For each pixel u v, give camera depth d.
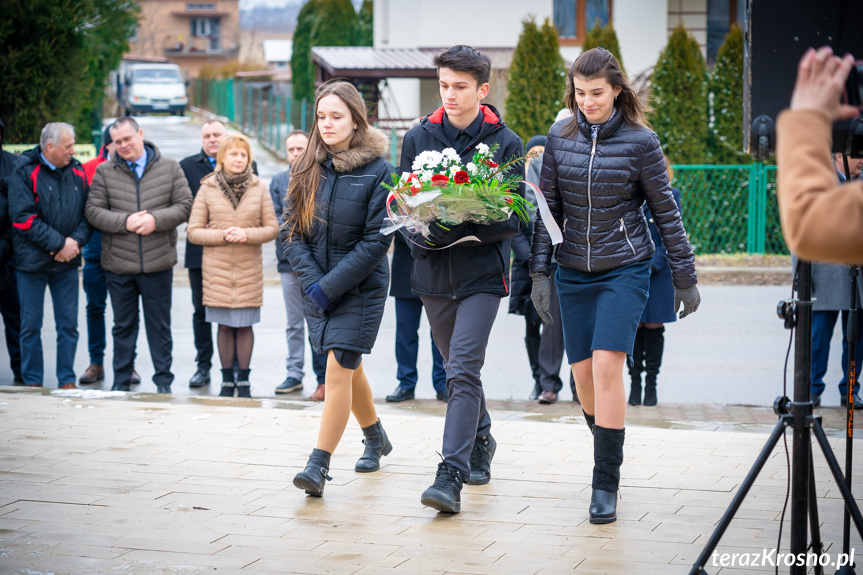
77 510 4.02
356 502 4.16
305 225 4.30
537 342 7.10
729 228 15.32
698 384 7.68
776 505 4.05
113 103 35.44
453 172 3.92
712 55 22.09
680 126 15.26
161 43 73.19
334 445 4.28
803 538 2.87
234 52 73.69
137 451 4.91
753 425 5.75
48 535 3.71
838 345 9.50
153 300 7.11
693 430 5.48
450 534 3.75
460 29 22.05
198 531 3.78
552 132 4.12
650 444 5.06
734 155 15.46
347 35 32.41
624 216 3.94
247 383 7.13
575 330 4.10
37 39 14.17
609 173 3.88
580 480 4.46
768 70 2.80
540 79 15.10
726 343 9.25
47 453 4.86
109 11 15.77
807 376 2.87
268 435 5.23
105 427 5.39
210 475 4.52
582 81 3.85
